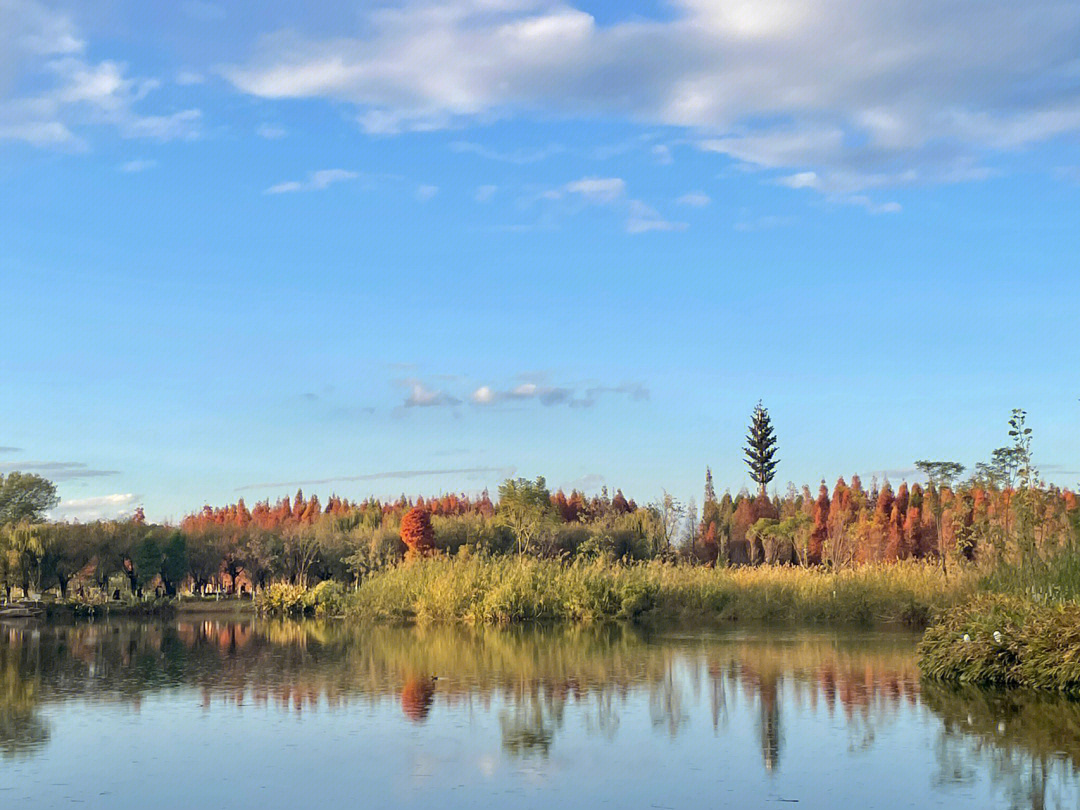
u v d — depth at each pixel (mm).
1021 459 24766
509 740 13438
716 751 12547
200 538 71438
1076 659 15875
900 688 17234
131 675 21422
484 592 36594
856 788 10602
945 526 48781
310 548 69250
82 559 64688
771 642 25984
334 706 16484
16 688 19359
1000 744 12492
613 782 11047
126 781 11414
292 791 10891
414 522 69062
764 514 95250
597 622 34406
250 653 26266
